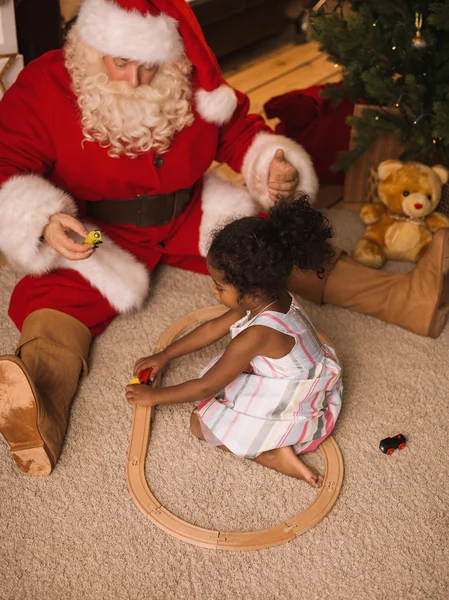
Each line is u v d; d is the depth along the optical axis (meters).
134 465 1.45
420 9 1.83
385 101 1.97
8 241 1.55
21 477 1.43
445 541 1.36
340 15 2.02
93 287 1.68
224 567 1.30
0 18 1.92
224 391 1.50
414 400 1.64
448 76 1.93
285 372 1.42
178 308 1.87
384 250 2.05
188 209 1.87
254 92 2.83
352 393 1.65
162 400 1.43
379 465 1.49
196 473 1.46
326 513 1.38
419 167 1.96
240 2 2.74
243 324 1.41
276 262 1.28
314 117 2.33
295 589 1.27
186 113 1.66
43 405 1.39
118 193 1.72
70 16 2.14
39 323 1.58
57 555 1.31
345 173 2.25
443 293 1.76
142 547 1.32
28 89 1.58
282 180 1.76
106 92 1.54
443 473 1.48
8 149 1.60
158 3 1.46
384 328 1.83
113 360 1.70
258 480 1.45
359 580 1.29
